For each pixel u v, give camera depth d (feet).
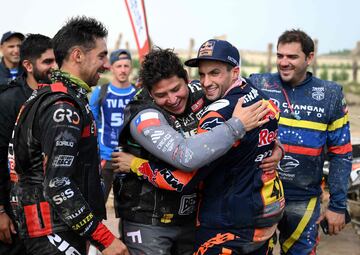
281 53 12.14
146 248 10.24
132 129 9.66
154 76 9.53
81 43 9.18
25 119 9.02
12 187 9.54
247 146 9.42
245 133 9.21
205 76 9.55
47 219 9.07
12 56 18.07
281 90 12.48
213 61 9.39
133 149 10.08
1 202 10.90
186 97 10.00
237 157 9.47
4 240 11.12
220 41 9.48
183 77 9.84
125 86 19.75
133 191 10.17
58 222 9.08
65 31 9.28
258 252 10.12
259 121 9.32
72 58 9.20
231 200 9.55
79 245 9.31
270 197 9.75
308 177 12.29
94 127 9.39
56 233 9.07
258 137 9.49
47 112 8.68
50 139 8.54
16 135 9.11
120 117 19.36
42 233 9.09
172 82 9.61
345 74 99.71
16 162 9.19
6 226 10.96
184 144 9.00
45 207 9.07
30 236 9.20
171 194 10.09
